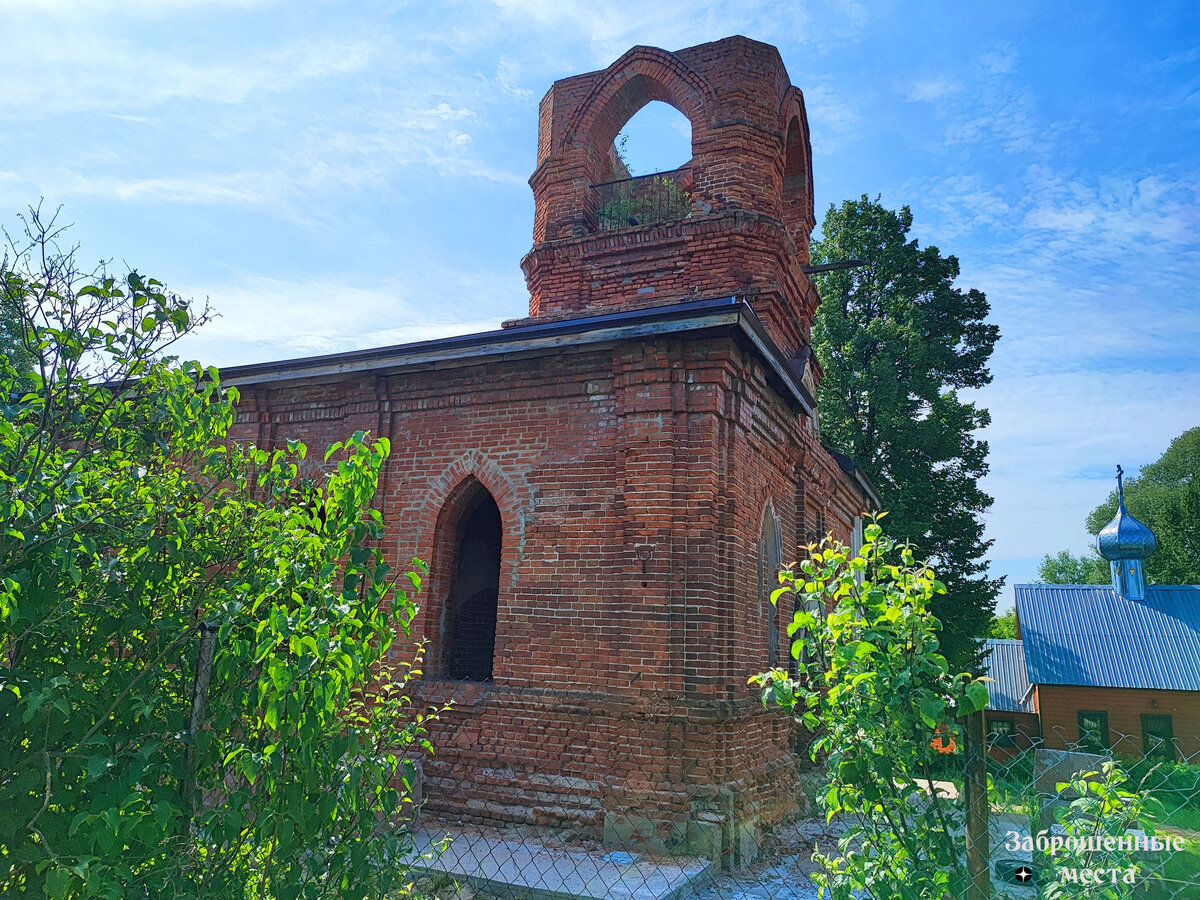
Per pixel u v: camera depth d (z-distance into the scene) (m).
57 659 3.39
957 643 26.06
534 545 9.29
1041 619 29.91
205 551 3.71
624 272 13.02
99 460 3.61
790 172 15.55
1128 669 27.22
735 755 8.31
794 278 13.62
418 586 3.75
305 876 3.61
